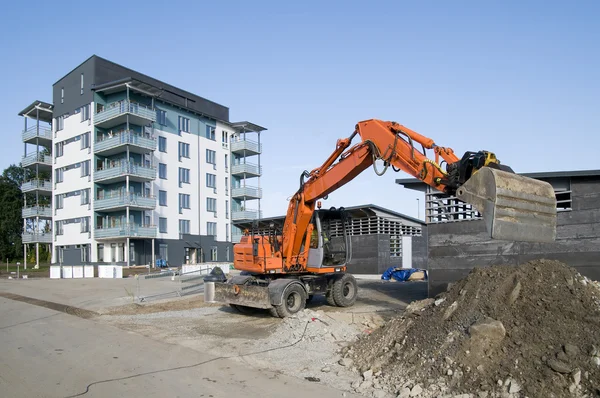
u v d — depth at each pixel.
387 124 9.79
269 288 12.69
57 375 7.28
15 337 10.58
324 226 14.38
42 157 47.78
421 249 31.64
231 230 52.22
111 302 17.16
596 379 5.33
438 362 6.43
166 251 44.06
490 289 7.12
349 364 7.64
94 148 41.38
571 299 6.51
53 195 46.31
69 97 44.41
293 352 8.59
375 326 10.84
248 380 6.96
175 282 26.08
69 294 20.41
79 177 43.12
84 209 42.44
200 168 48.69
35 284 26.36
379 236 28.58
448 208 13.88
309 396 6.21
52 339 10.28
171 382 6.87
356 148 10.70
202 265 29.47
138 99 42.00
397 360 7.00
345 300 14.54
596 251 10.98
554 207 7.11
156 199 43.28
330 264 14.26
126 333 10.88
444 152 8.49
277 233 14.13
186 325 11.92
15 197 62.84
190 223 46.94
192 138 47.94
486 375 5.93
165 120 45.12
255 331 10.91
